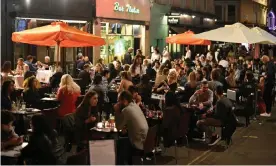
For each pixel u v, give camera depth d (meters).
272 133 14.57
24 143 7.84
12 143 7.51
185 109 12.35
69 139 9.71
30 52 19.30
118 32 26.06
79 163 6.48
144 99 13.98
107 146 6.78
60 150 8.16
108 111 13.47
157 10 30.50
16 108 11.17
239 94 16.95
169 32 32.78
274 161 10.84
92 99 9.72
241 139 13.54
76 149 10.18
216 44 40.69
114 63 20.31
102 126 9.70
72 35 12.98
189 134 12.97
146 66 20.12
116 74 17.47
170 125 10.30
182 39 22.02
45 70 16.47
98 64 17.06
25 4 18.53
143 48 28.72
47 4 19.83
